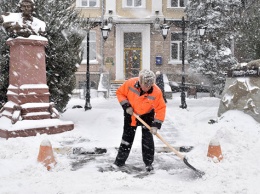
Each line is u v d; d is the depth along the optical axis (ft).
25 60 25.43
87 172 15.99
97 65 81.30
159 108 15.99
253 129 24.13
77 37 32.91
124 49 83.82
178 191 13.29
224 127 23.22
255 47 42.63
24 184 14.10
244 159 17.58
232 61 66.28
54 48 30.12
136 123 16.42
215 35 68.03
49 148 16.61
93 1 82.69
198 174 15.42
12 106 24.85
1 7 30.32
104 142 22.18
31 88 25.45
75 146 20.75
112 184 13.99
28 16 25.99
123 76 82.33
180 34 83.25
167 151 20.58
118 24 81.25
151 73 15.51
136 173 16.11
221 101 28.76
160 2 81.25
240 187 13.46
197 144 21.44
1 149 19.74
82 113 36.88
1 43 28.84
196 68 67.97
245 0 64.39
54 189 13.47
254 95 25.93
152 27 82.17
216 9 68.44
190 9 70.95
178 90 79.20
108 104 53.01
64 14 32.37
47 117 25.57
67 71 31.78
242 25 46.50
